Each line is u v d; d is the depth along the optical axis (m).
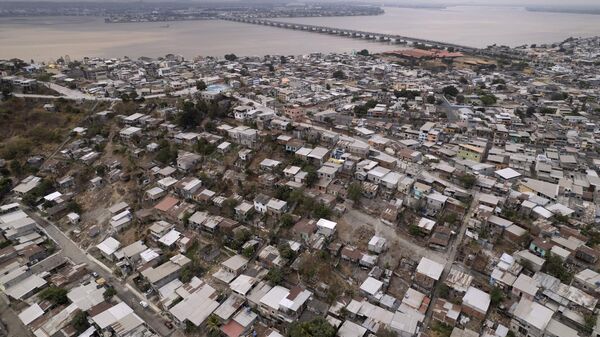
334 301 71.12
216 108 137.00
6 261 83.75
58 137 133.00
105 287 76.31
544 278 69.56
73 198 108.38
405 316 65.62
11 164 116.62
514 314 63.22
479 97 177.88
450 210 90.75
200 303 70.44
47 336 65.12
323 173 102.88
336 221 90.44
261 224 91.25
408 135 130.12
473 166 106.25
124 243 90.38
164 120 137.88
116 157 121.62
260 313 69.50
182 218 93.00
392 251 81.69
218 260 83.00
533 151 117.88
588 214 86.81
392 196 96.75
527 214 87.56
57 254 87.38
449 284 70.75
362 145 115.50
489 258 77.12
